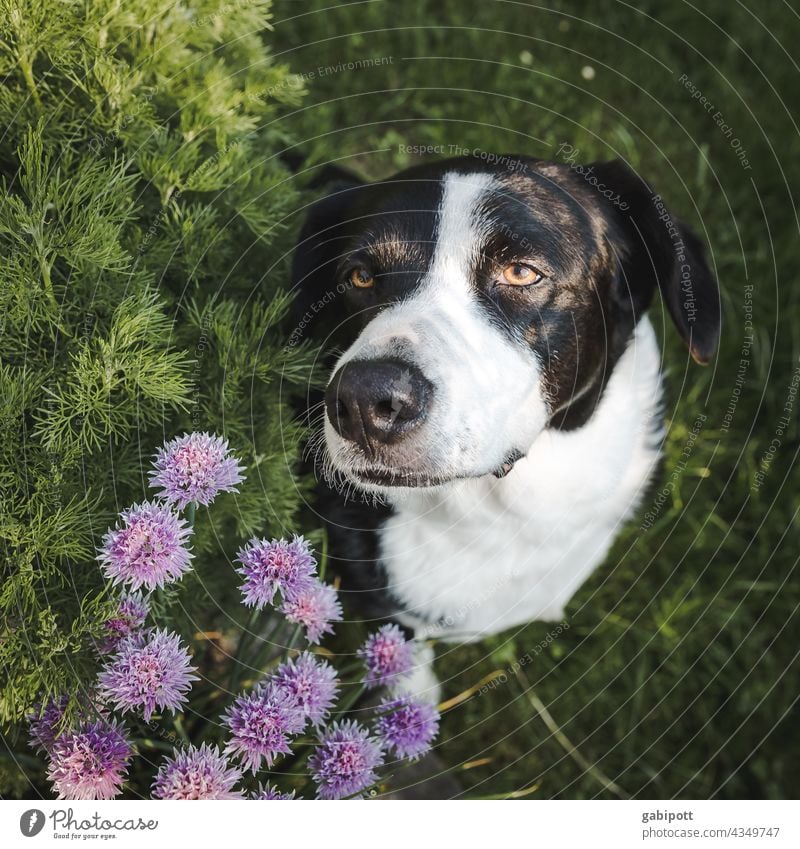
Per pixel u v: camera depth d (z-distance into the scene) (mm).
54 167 419
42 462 403
